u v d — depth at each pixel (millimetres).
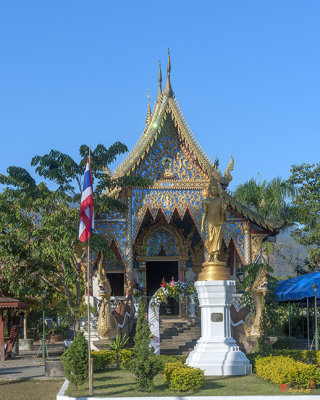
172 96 32375
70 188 28922
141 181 29953
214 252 20531
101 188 29469
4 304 29500
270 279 28625
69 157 28406
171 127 32344
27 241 30500
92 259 29953
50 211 29719
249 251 31719
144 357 16766
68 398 15805
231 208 31938
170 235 35531
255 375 19109
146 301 34562
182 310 33906
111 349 24812
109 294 26578
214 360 19203
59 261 30266
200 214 31766
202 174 32125
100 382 18484
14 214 29781
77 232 27672
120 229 31094
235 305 29625
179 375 16250
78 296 30391
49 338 49219
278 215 41438
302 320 41094
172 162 32125
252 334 24500
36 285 32562
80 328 28594
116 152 29391
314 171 44188
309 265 45969
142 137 32438
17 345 33938
